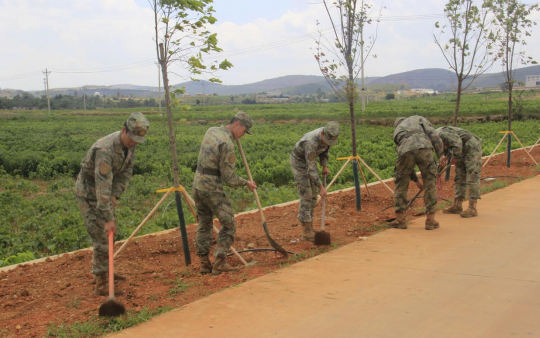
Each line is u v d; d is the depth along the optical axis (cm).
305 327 402
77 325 419
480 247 616
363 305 442
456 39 1110
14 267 635
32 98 14525
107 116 7612
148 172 1989
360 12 857
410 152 702
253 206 1112
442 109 5138
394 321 407
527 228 697
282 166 1598
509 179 1112
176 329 408
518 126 3112
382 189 1089
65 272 596
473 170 783
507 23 1177
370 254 602
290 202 1013
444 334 380
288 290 487
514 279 497
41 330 418
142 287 527
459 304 438
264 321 416
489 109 4438
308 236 698
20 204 1258
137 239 731
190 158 2070
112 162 493
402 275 520
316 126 4434
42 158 2186
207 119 6200
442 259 571
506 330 383
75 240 872
